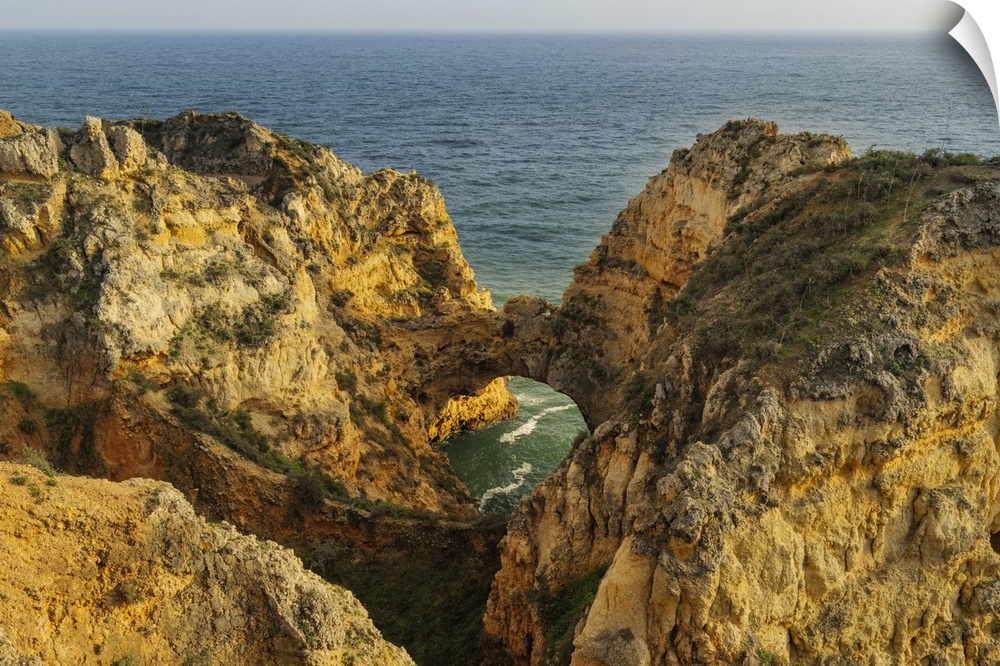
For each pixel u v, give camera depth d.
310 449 40.50
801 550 24.16
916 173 32.12
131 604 19.23
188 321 39.03
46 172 37.62
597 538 28.81
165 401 36.78
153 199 39.81
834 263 28.14
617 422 29.27
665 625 23.47
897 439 24.80
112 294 36.44
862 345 25.17
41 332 36.31
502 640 31.05
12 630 17.70
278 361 41.03
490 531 36.25
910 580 25.39
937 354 25.53
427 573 35.66
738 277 33.31
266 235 45.31
